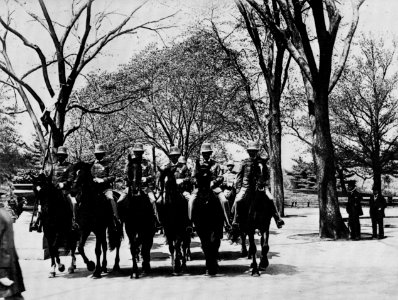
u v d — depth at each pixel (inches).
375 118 1553.9
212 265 436.8
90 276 443.8
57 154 539.8
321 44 743.7
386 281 398.3
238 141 1617.9
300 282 394.9
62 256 599.2
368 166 1681.8
